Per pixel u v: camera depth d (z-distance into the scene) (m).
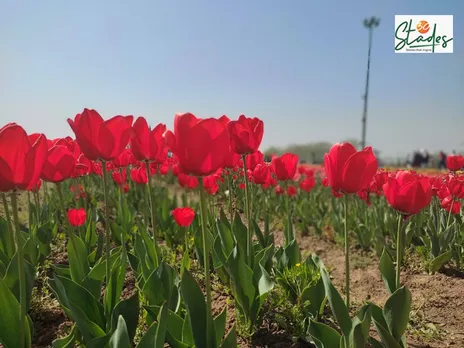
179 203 1.62
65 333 0.62
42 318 0.68
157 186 1.68
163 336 0.37
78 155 0.74
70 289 0.49
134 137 0.54
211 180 0.91
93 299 0.50
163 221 1.10
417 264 1.01
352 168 0.42
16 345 0.43
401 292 0.45
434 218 1.13
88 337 0.44
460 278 0.91
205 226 0.38
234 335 0.42
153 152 0.55
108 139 0.45
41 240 0.88
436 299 0.80
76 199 1.21
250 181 0.83
